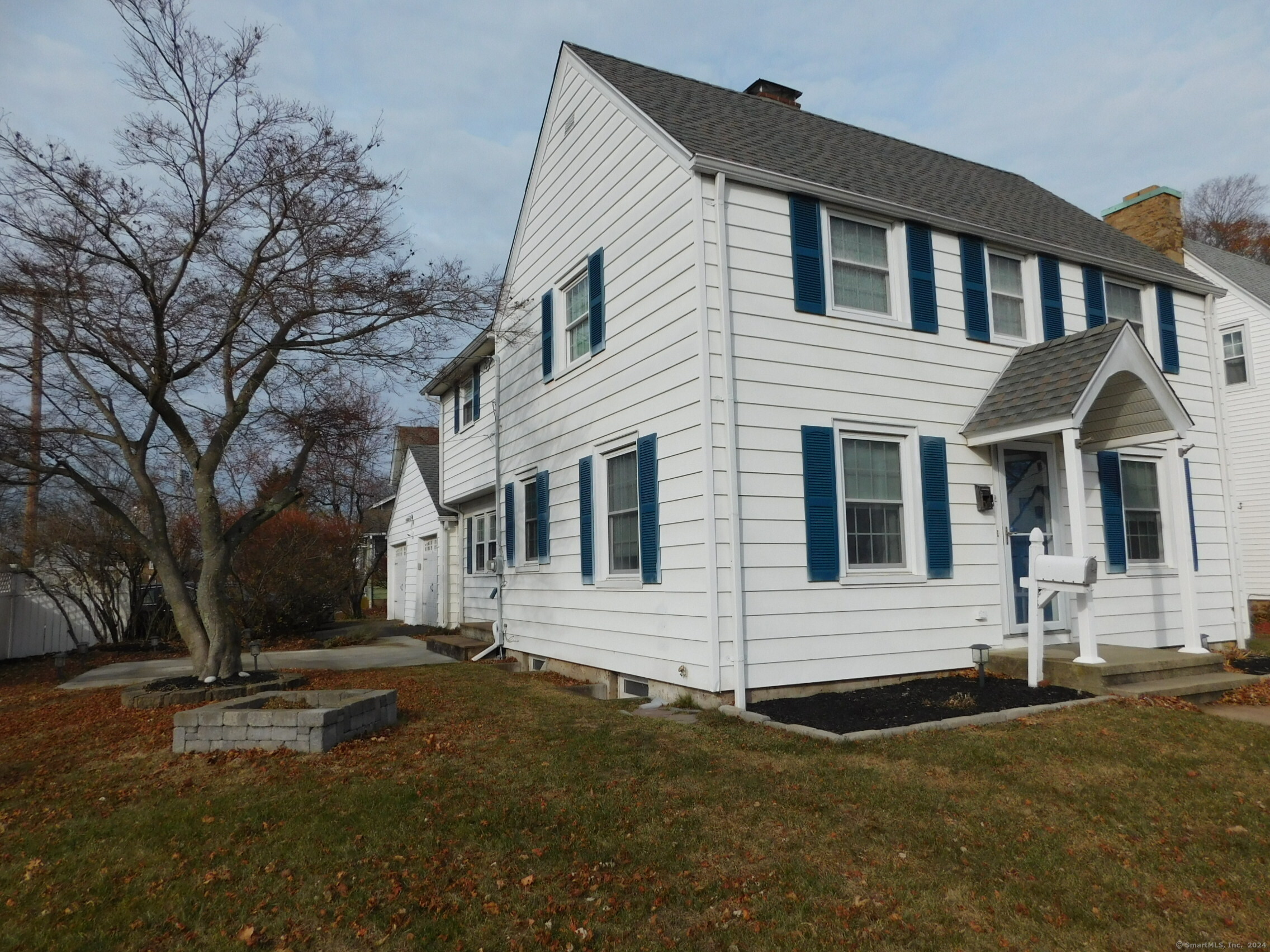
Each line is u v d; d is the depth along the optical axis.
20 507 15.23
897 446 9.37
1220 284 19.78
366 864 4.39
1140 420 9.59
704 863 4.36
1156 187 14.38
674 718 7.59
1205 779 5.54
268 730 6.52
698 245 8.27
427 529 20.53
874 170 10.80
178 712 6.65
